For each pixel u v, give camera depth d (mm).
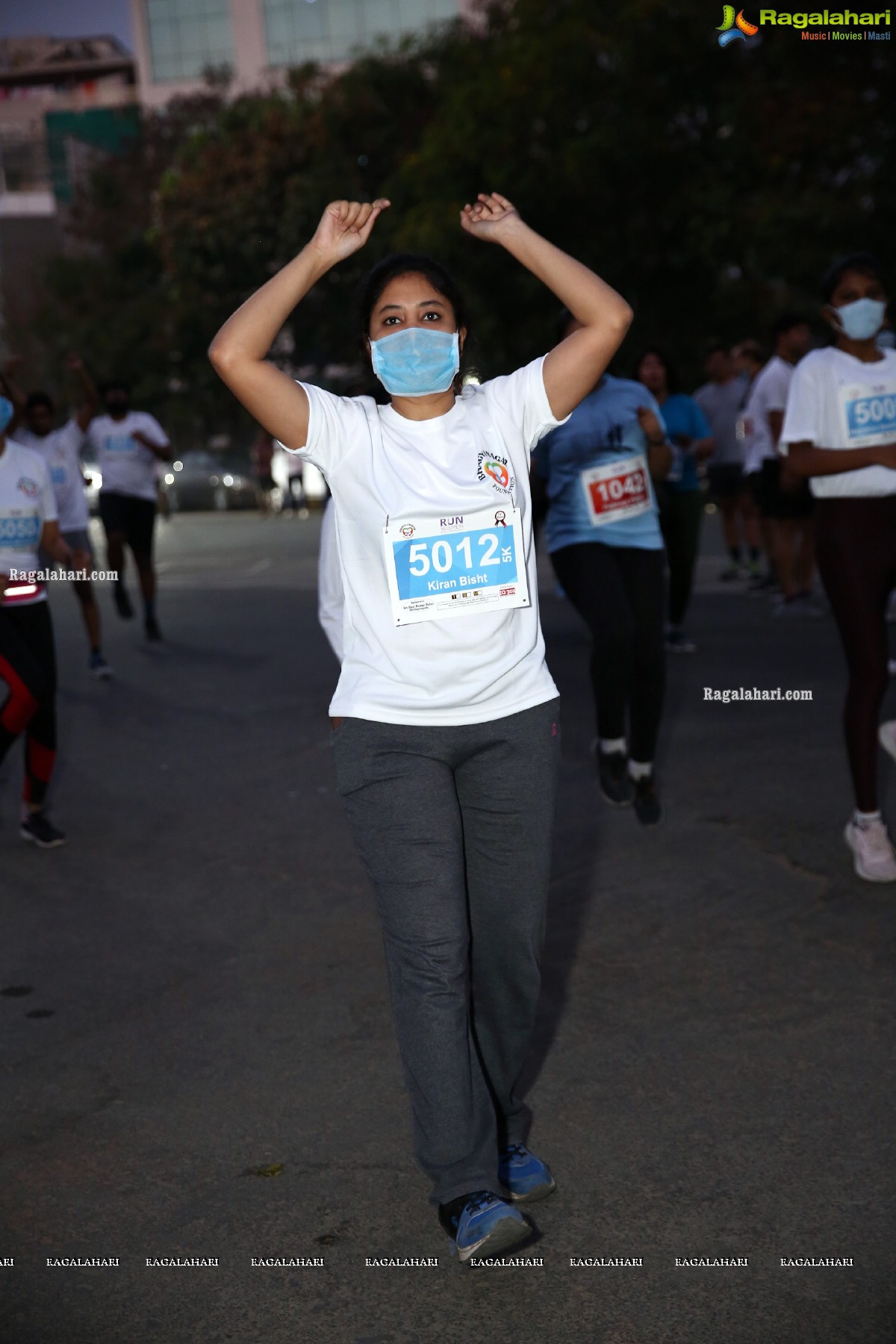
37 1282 2756
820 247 18578
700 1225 2875
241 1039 3867
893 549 4863
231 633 12016
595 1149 3195
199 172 35906
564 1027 3857
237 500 31906
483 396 2832
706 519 21969
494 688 2740
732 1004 3961
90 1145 3293
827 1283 2664
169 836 5906
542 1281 2711
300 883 5227
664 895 4910
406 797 2723
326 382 35969
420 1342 2543
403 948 2742
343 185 34125
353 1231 2914
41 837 5809
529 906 2859
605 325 2762
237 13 57875
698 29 20375
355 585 2783
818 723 7395
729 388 13266
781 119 18781
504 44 24391
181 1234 2916
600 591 5582
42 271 52781
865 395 4766
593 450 5637
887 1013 3854
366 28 57375
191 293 36812
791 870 5117
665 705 7969
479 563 2730
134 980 4328
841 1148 3156
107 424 11320
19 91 78000
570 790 6387
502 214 2838
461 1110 2707
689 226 20875
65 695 9250
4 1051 3834
